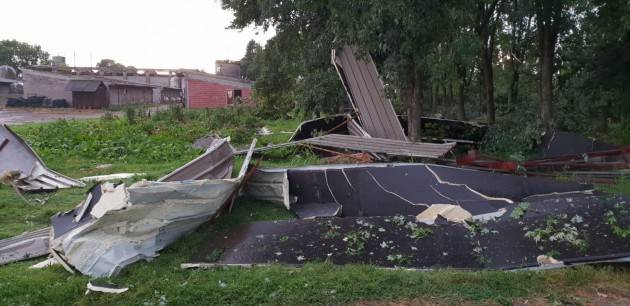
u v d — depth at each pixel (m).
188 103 43.91
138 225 5.70
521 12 13.94
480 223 6.19
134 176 10.31
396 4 9.10
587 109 18.34
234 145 15.84
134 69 48.38
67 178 10.09
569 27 15.18
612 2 12.70
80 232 5.55
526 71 23.69
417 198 7.50
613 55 16.19
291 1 13.44
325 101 16.23
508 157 12.12
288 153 12.12
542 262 5.36
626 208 6.18
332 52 13.89
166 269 5.48
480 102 27.34
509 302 4.66
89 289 4.95
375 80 12.81
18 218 7.64
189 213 6.14
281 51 18.59
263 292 4.87
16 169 10.28
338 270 5.27
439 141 13.88
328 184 8.07
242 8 17.64
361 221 6.38
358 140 11.75
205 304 4.73
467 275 5.07
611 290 4.91
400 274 5.11
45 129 16.41
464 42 10.49
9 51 77.12
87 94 41.31
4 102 44.97
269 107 26.89
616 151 10.77
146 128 17.44
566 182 7.89
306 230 6.25
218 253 5.80
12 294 4.84
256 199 8.32
